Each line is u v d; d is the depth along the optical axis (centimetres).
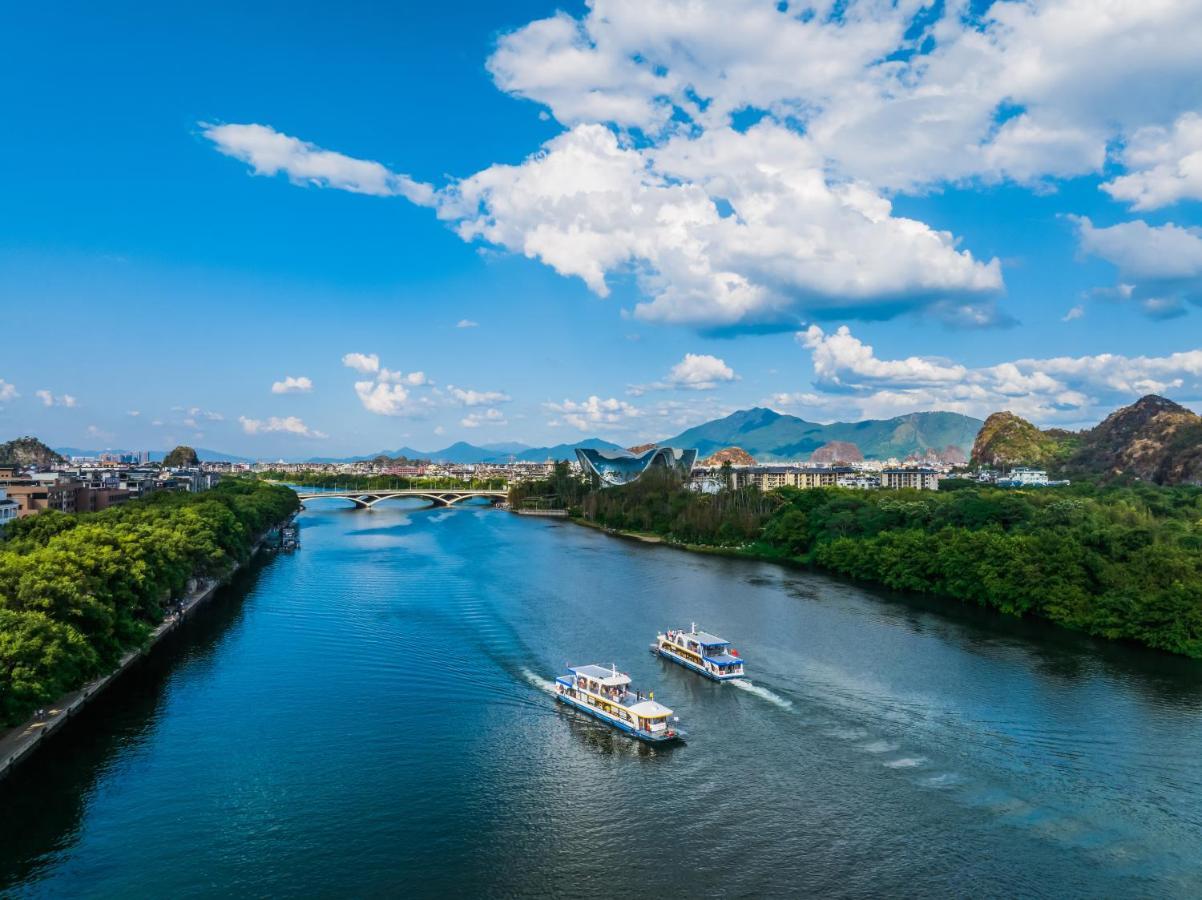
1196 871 9088
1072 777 11319
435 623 19775
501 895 8625
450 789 10962
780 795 10819
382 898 8544
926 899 8581
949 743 12469
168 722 13138
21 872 8925
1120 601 18250
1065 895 8656
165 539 19550
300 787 10969
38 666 10806
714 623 19988
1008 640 18288
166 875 8912
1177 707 13900
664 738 12444
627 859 9306
